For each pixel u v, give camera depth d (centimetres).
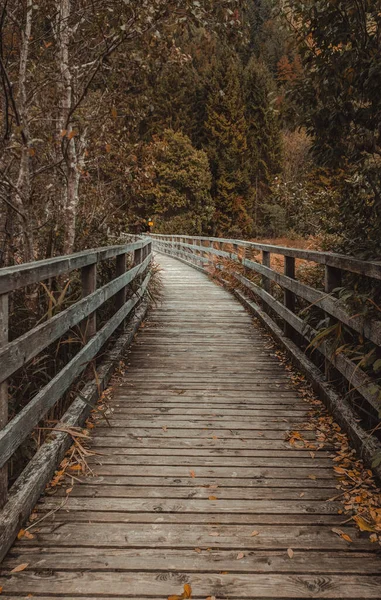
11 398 322
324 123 360
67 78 557
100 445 334
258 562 219
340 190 431
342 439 339
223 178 4475
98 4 491
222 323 746
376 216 384
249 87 4834
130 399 423
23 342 245
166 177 3956
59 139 570
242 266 1013
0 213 546
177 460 314
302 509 261
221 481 289
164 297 1007
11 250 521
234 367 521
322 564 218
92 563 217
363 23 321
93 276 430
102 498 269
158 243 3050
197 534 238
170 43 492
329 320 397
